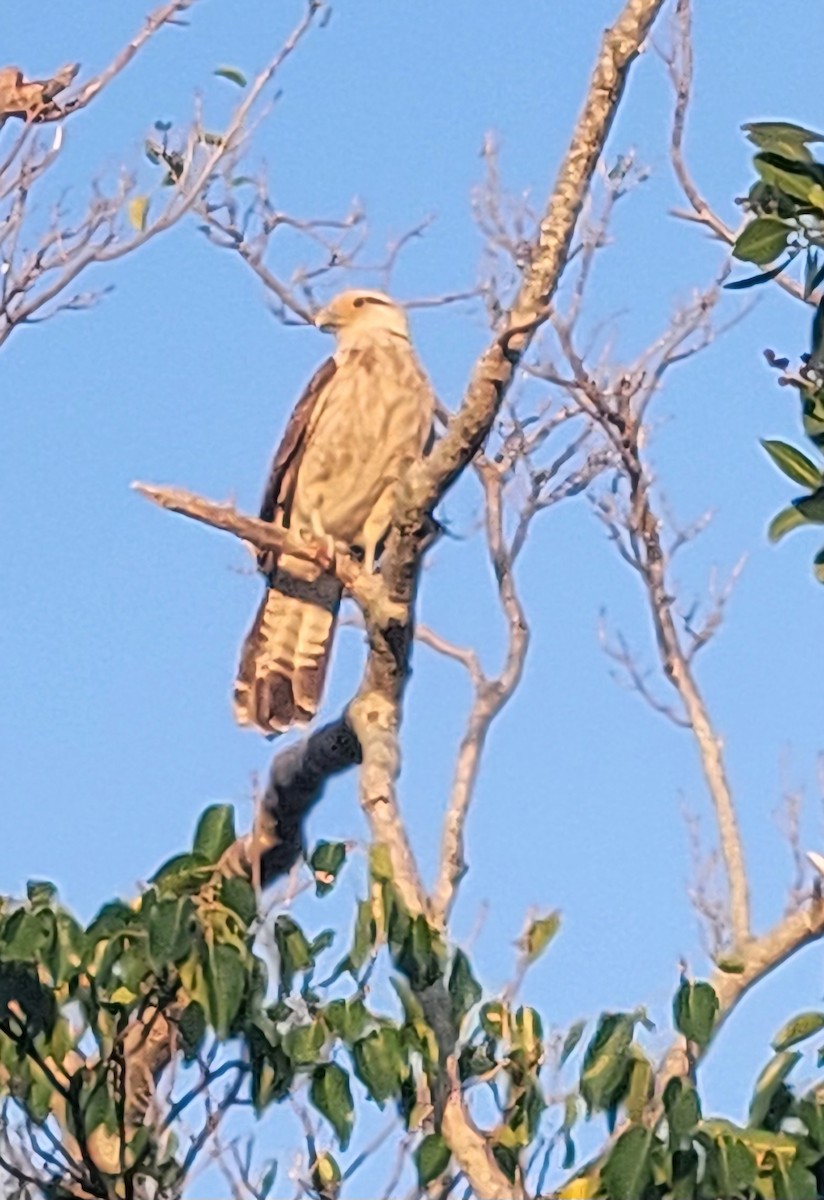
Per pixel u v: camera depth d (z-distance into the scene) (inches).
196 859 346.3
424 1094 360.5
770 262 337.4
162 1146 378.3
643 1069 337.4
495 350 411.8
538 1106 354.3
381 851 346.3
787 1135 325.1
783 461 342.3
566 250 405.7
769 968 397.7
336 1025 343.9
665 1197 320.8
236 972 336.2
